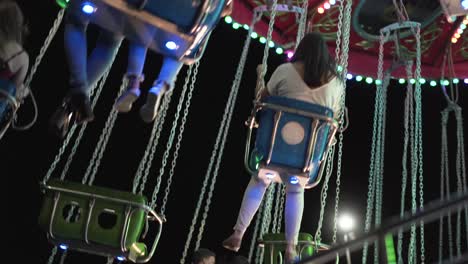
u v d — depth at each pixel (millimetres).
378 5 6812
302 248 4676
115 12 3135
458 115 6816
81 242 3902
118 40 3645
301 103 3961
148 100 3371
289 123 3994
